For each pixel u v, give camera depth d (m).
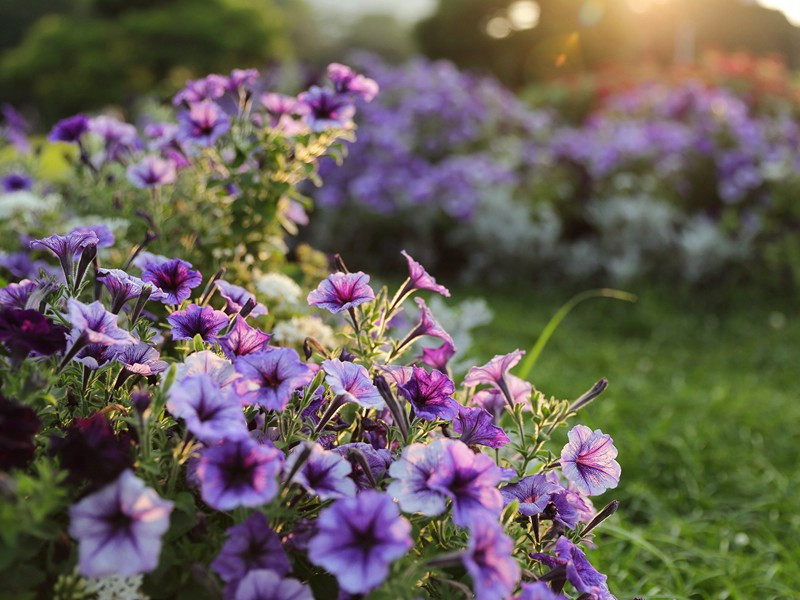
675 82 9.81
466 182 8.01
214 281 1.76
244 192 2.46
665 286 6.79
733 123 7.80
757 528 3.20
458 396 1.78
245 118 2.50
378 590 1.16
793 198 6.80
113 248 2.47
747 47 32.94
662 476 3.61
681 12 29.56
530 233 7.45
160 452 1.24
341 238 8.05
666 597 2.45
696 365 5.29
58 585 1.16
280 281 2.36
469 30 33.72
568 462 1.51
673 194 7.41
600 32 27.83
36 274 2.56
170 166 2.54
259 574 1.16
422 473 1.27
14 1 38.22
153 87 27.23
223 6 29.06
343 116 2.26
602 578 1.47
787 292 6.59
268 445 1.37
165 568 1.19
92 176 3.01
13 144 4.28
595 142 8.34
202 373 1.29
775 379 5.07
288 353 1.38
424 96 9.05
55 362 1.32
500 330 5.81
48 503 1.06
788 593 2.61
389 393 1.37
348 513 1.15
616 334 6.00
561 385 4.55
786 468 3.77
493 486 1.27
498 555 1.16
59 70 27.33
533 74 29.59
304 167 2.38
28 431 1.16
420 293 6.90
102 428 1.24
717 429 4.07
